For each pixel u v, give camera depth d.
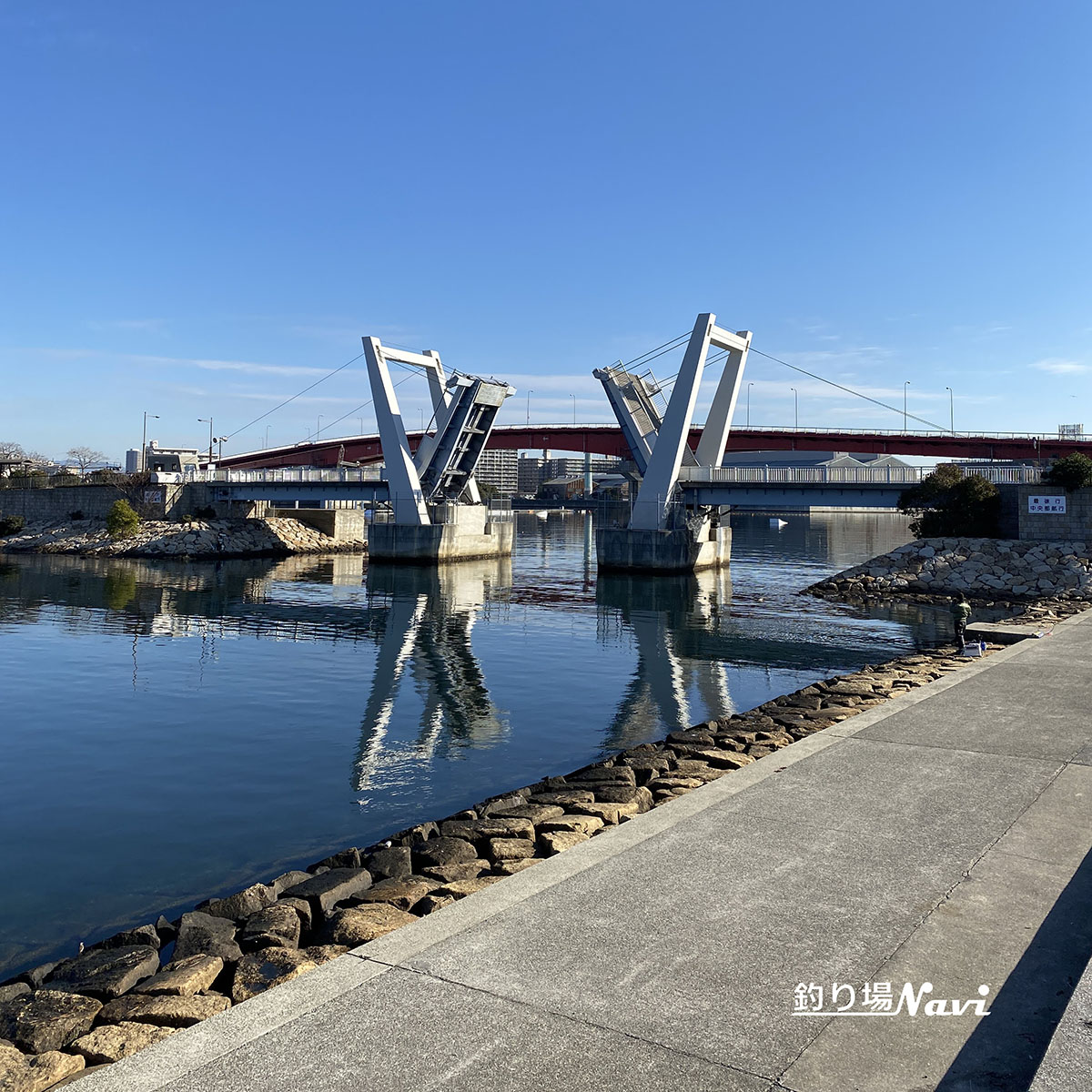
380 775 21.23
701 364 74.88
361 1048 5.99
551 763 22.50
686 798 11.33
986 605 54.59
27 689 31.44
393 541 87.38
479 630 47.75
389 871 13.21
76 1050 7.92
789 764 12.75
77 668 35.47
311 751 23.50
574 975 6.93
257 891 12.57
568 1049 5.93
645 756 19.86
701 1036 6.07
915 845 9.57
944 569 60.56
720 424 81.62
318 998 6.66
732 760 19.22
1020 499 61.12
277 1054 5.95
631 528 78.62
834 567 89.69
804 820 10.41
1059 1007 6.41
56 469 176.38
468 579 77.00
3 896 14.24
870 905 8.10
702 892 8.45
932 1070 5.71
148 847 16.47
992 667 21.00
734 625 49.25
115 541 98.06
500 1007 6.48
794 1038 6.04
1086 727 14.90
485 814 16.16
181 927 11.41
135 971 10.08
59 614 51.22
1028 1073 5.67
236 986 9.19
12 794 19.64
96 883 14.82
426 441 88.75
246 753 23.17
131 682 32.94
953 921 7.77
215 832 17.31
